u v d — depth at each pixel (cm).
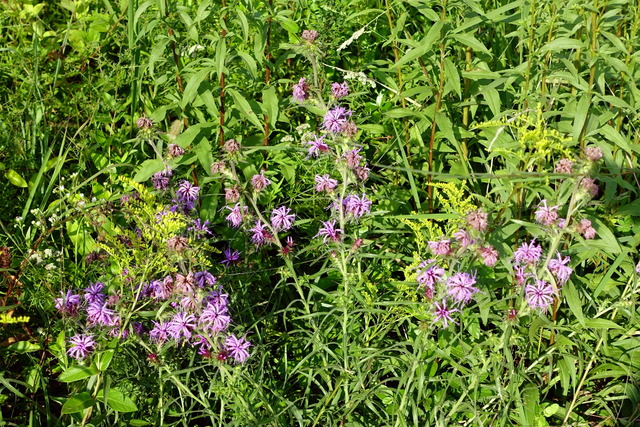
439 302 112
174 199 125
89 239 135
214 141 143
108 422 116
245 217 122
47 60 155
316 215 138
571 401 126
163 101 150
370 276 132
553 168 129
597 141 127
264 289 134
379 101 149
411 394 118
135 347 120
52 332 125
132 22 139
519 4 129
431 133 138
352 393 119
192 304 109
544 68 127
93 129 148
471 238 109
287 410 121
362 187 123
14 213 140
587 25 125
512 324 115
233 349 111
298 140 146
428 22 154
